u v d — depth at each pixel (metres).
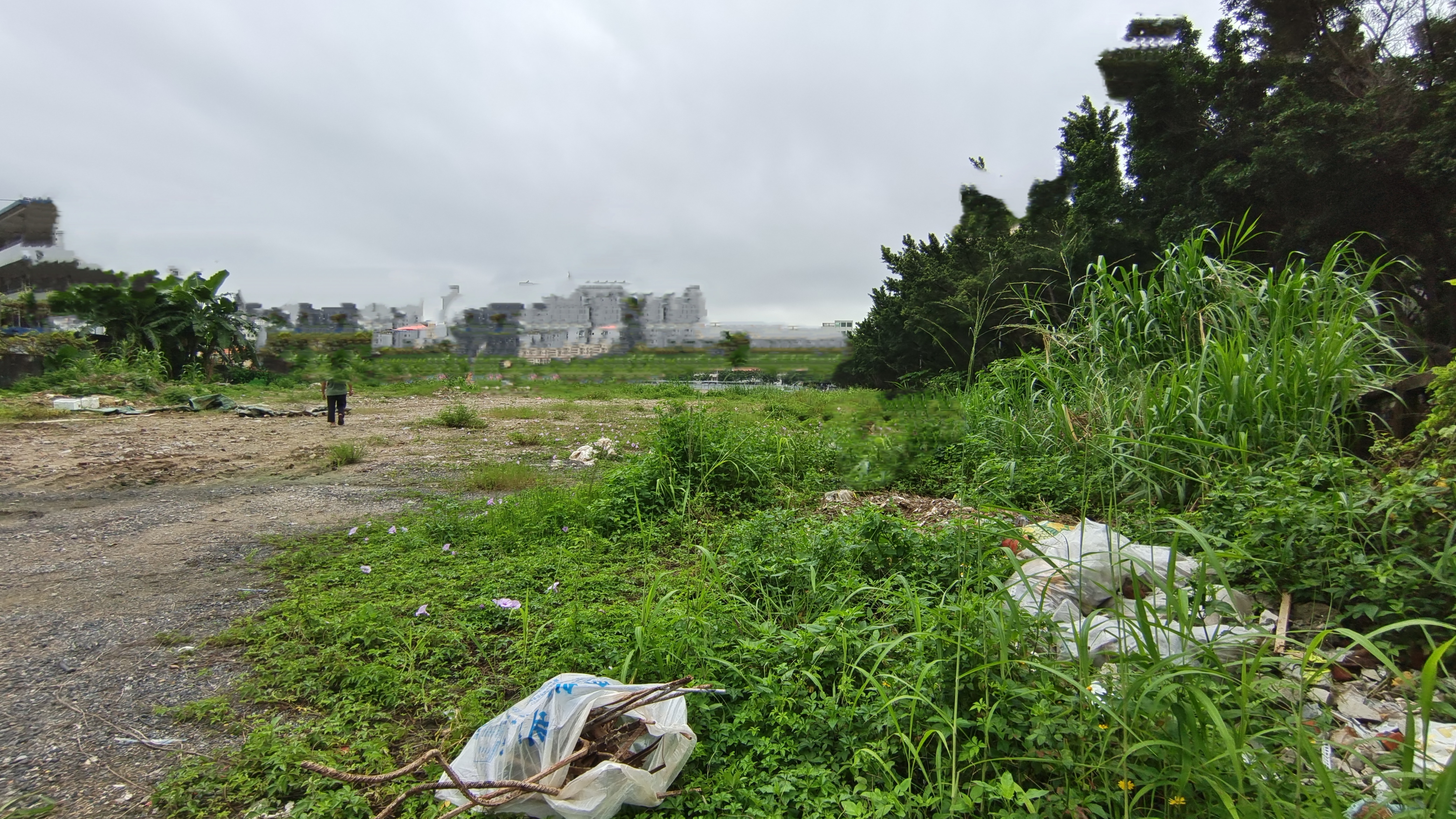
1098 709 2.26
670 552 5.03
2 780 2.57
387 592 4.25
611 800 2.23
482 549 5.15
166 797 2.44
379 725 2.89
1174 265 6.26
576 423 14.55
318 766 2.14
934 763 2.40
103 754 2.74
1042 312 7.19
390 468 9.05
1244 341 5.22
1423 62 12.03
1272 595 3.33
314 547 5.24
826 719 2.59
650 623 3.12
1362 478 3.86
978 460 6.21
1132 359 5.96
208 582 4.66
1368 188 10.78
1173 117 13.66
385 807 2.39
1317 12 12.73
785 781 2.37
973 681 2.54
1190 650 2.39
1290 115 11.14
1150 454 4.76
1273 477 4.01
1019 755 2.33
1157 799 2.17
